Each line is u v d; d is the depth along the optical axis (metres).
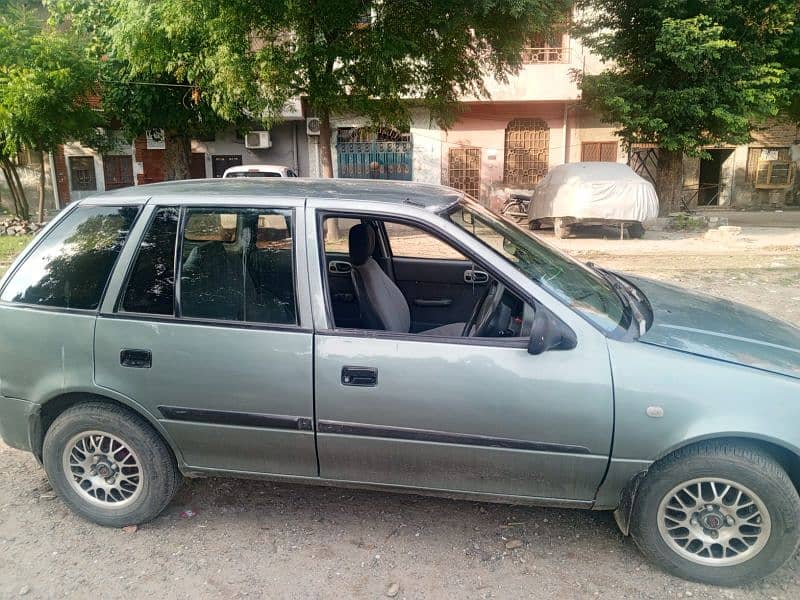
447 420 2.73
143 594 2.69
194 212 3.01
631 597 2.65
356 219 2.98
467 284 4.21
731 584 2.69
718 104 14.88
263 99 12.02
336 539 3.08
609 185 13.98
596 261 11.02
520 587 2.72
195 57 12.27
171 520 3.24
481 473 2.80
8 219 16.16
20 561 2.91
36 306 3.09
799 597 2.65
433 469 2.83
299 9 10.86
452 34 11.81
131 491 3.14
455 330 3.60
